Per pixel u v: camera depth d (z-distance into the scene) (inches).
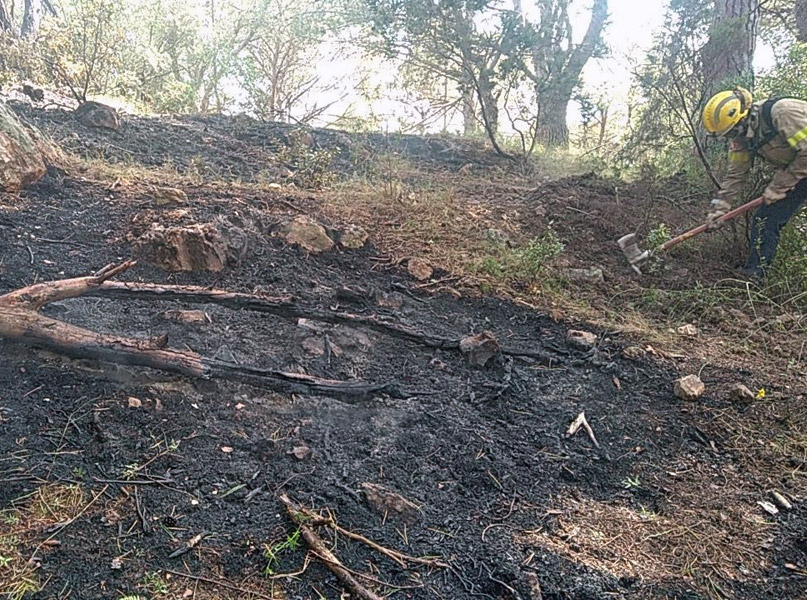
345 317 134.6
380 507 96.3
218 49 464.8
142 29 425.7
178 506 90.0
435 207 223.0
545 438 122.2
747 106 188.4
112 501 88.8
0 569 76.2
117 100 318.3
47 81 297.9
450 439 116.6
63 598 74.2
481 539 95.0
